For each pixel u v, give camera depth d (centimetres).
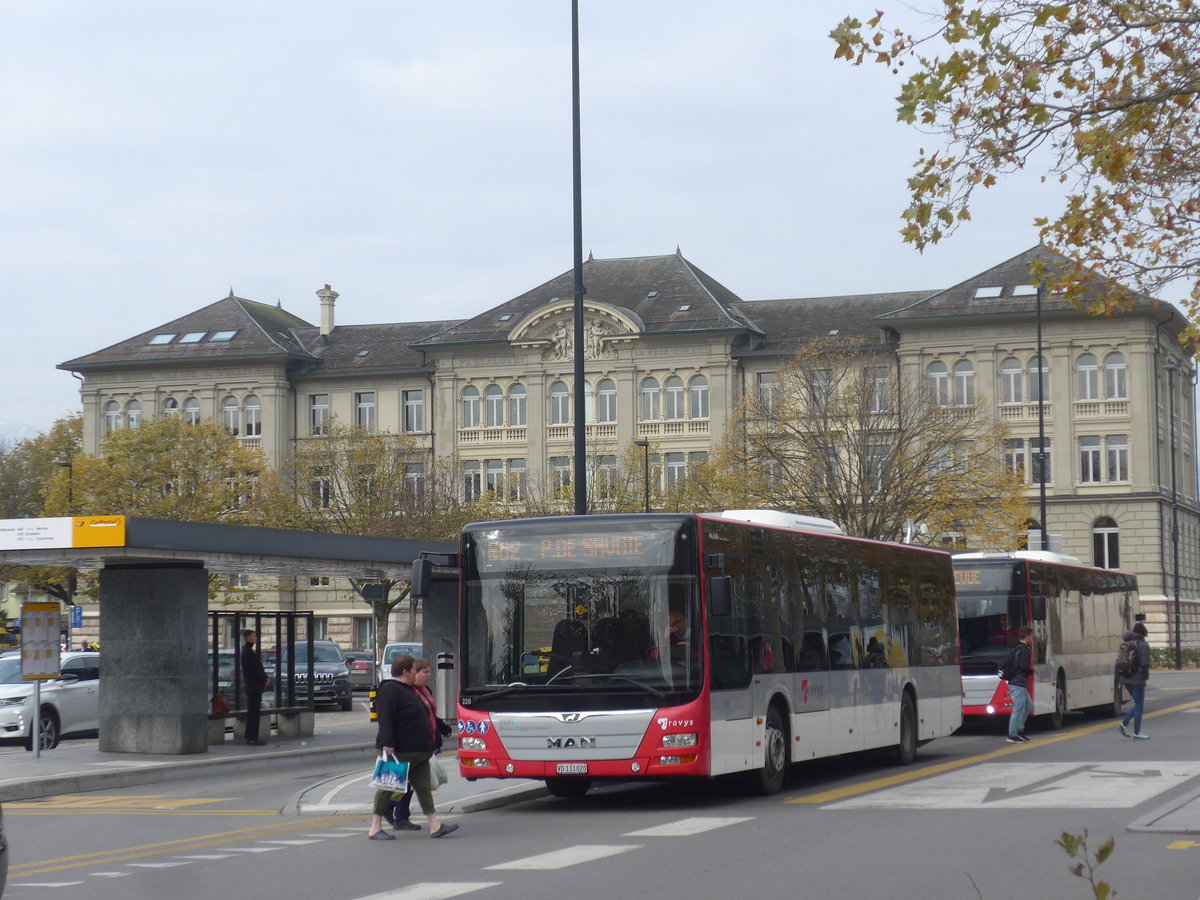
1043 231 1188
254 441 8662
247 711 3005
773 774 1900
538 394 8206
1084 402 7456
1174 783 1875
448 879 1211
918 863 1249
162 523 2434
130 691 2703
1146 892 1087
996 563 3148
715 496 5931
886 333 7819
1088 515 7431
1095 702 3550
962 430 5753
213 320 8962
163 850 1473
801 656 2016
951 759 2439
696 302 8125
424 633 3353
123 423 8838
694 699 1720
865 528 5456
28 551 2408
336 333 9131
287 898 1135
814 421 5653
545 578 1781
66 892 1198
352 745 2934
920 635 2502
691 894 1111
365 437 7294
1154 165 1141
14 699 3031
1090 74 1083
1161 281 1170
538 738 1734
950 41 1053
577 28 2867
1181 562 7962
